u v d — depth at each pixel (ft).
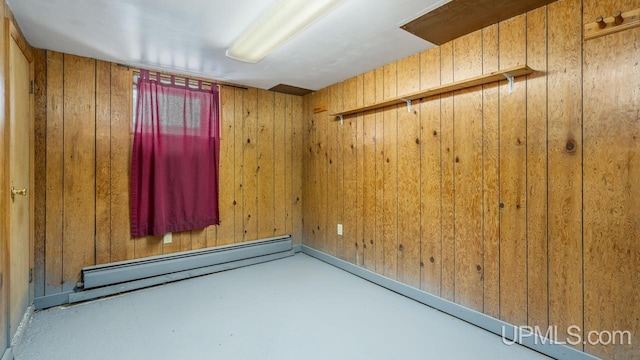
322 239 12.65
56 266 8.42
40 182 8.19
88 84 8.89
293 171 13.67
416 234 8.83
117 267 9.16
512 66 6.65
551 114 6.12
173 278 10.11
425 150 8.54
